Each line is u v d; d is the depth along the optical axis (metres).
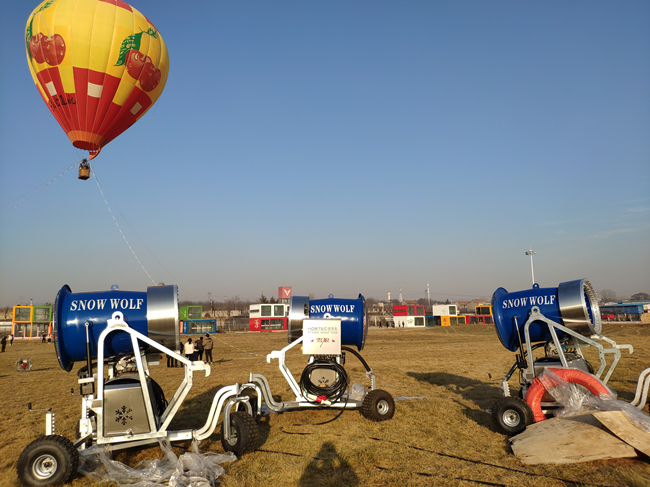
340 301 10.65
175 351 7.71
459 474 6.23
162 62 19.00
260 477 6.25
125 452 7.52
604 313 72.50
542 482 5.82
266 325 64.31
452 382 14.61
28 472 6.02
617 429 6.79
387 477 6.17
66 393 14.16
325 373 9.98
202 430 7.23
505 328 9.88
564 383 8.25
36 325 53.06
